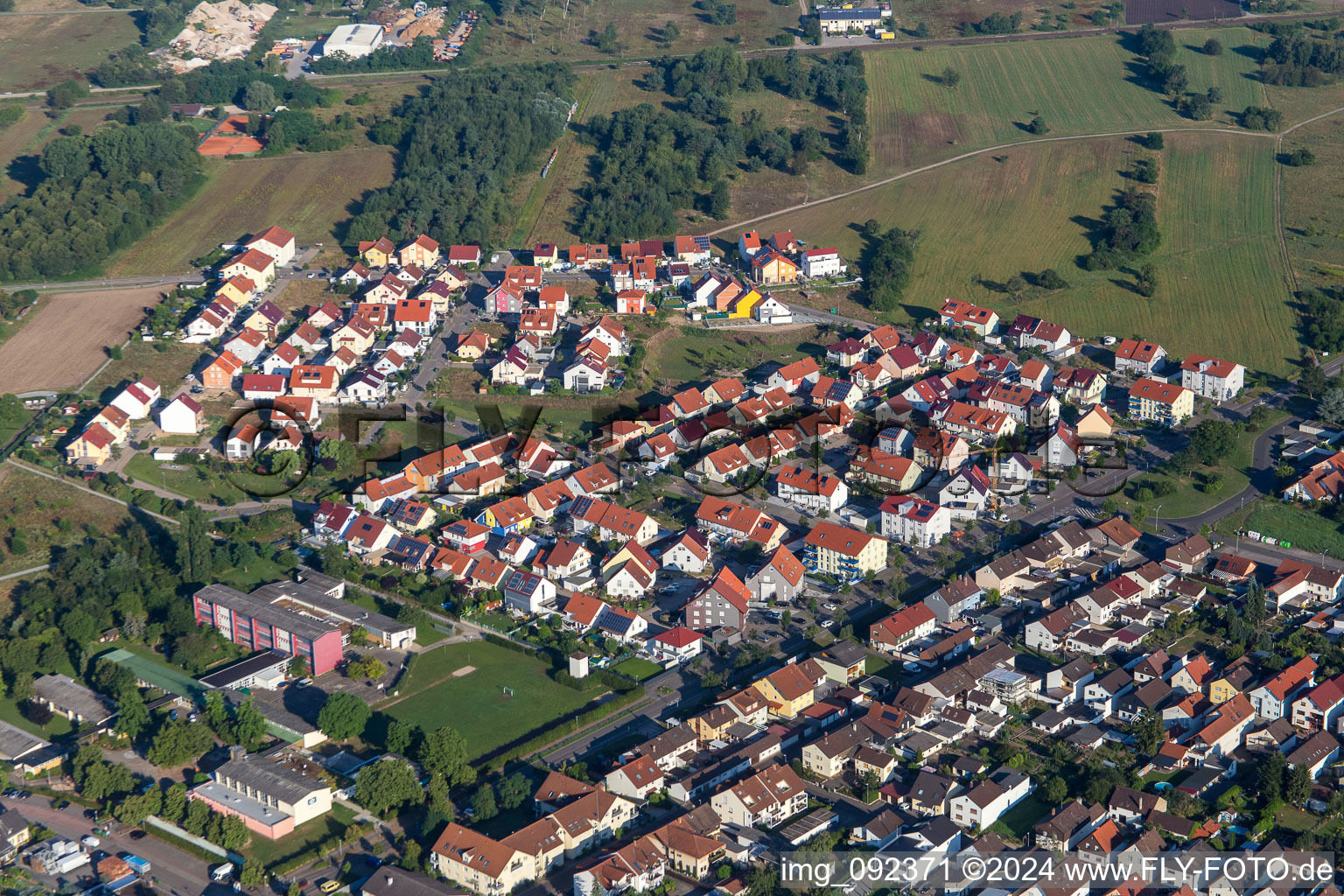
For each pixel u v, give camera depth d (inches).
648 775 7529.5
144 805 7327.8
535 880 6899.6
